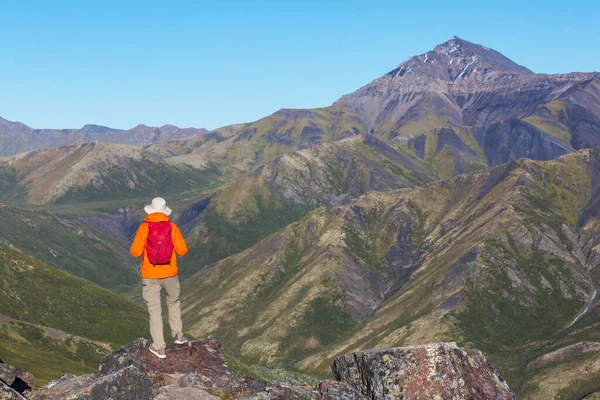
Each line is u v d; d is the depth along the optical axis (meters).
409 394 14.20
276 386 13.98
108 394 12.33
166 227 14.43
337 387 14.41
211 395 13.74
